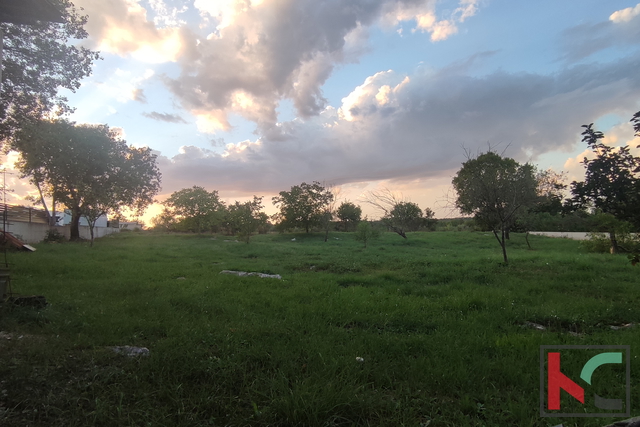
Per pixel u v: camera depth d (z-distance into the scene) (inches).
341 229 1711.4
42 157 877.8
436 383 132.6
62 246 791.1
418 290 332.8
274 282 367.9
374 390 126.3
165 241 1092.5
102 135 996.6
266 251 802.2
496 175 540.4
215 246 930.1
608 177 204.5
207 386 124.3
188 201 1428.4
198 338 173.9
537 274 422.9
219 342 169.8
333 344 173.2
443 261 551.2
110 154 1005.2
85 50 476.1
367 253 765.3
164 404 115.0
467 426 104.9
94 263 491.5
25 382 119.0
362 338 181.3
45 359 139.5
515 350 168.9
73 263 470.6
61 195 1000.9
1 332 174.1
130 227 2140.7
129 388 121.7
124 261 545.3
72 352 153.6
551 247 907.4
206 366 137.3
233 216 1107.3
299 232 1529.3
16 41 406.0
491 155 909.8
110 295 284.0
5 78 394.0
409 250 865.5
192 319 216.2
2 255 514.0
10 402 108.5
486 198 534.0
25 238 924.0
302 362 149.6
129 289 306.8
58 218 1226.0
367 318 226.4
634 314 243.1
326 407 109.3
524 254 680.4
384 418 108.7
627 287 335.9
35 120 459.2
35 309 211.3
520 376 138.9
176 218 1536.7
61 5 428.5
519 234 1298.0
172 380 129.3
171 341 166.9
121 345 167.3
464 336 190.1
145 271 436.1
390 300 281.9
